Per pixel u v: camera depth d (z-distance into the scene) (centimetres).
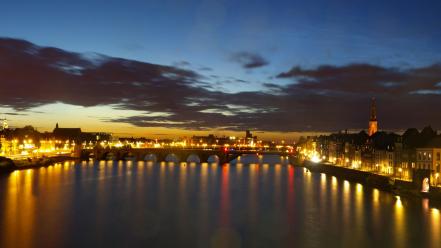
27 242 8744
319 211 11981
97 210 11956
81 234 9375
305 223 10506
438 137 14850
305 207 12619
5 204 12644
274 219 10988
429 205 12619
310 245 8719
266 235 9456
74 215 11231
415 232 9588
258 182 19688
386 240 9019
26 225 10081
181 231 9750
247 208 12512
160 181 19650
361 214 11475
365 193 15575
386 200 13738
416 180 14112
